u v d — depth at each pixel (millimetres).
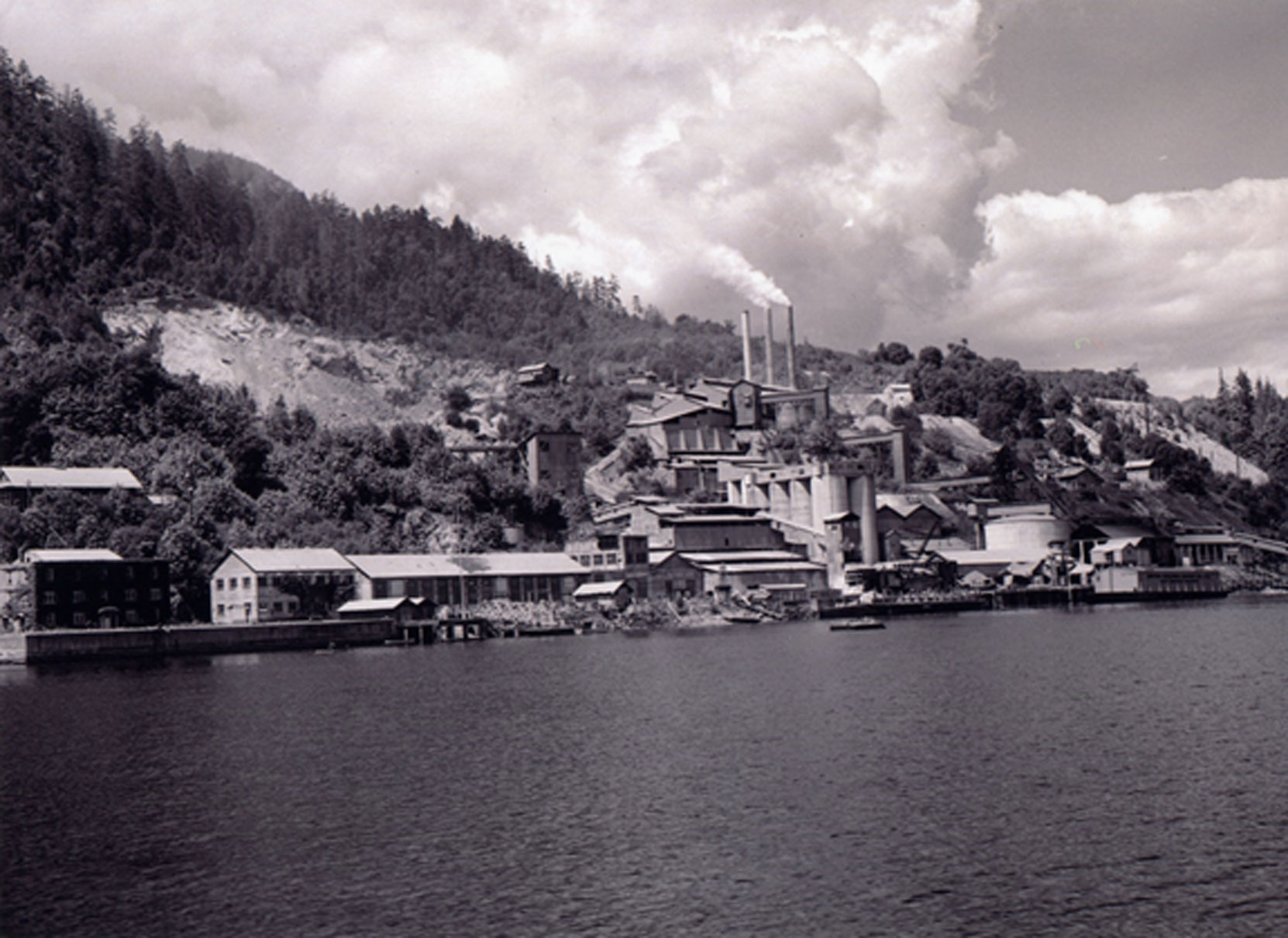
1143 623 198375
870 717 94250
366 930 48938
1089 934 46281
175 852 60250
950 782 69688
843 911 49344
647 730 91688
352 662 161000
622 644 181125
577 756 82000
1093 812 62188
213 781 76688
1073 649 148125
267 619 191625
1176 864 53656
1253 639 158625
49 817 67688
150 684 134625
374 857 58438
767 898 51094
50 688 132625
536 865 56438
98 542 195750
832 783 70562
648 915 49594
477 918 49875
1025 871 53281
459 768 79062
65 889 54844
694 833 60906
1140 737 82000
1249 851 54969
